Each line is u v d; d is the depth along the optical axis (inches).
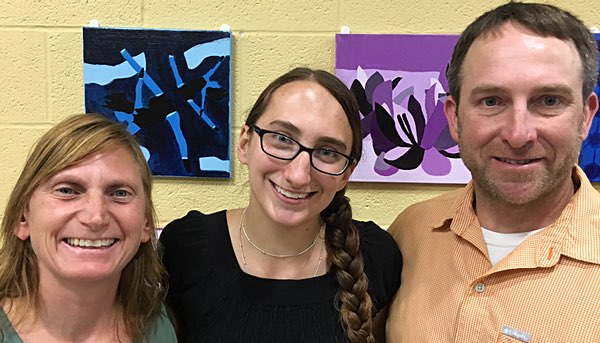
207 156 54.6
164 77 53.7
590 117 37.0
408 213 49.6
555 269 35.4
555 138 34.0
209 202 56.3
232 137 55.4
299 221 39.0
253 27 54.1
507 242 38.8
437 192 55.6
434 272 42.1
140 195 37.0
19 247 36.5
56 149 34.1
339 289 41.8
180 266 43.2
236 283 41.2
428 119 53.8
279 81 40.4
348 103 39.4
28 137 55.9
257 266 42.7
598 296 33.2
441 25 53.6
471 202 41.8
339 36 53.1
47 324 36.6
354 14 53.7
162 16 54.0
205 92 53.8
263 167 38.4
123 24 54.2
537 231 37.9
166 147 54.5
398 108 53.9
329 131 37.6
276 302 40.4
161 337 39.7
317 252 43.6
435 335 39.3
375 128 54.1
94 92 54.0
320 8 53.7
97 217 33.5
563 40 34.1
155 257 41.1
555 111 34.1
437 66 53.0
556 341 33.5
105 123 36.1
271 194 38.9
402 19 53.6
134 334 39.2
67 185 34.1
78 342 37.5
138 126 54.2
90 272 34.1
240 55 54.4
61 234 33.9
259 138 38.7
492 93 35.0
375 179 55.0
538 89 33.5
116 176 34.9
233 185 56.0
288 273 42.6
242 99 55.0
